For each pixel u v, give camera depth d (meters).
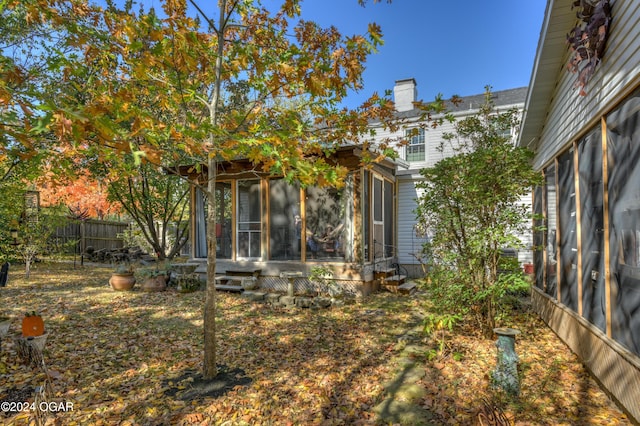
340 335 5.32
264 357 4.43
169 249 15.63
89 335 5.24
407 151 13.46
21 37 6.07
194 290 8.79
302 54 3.24
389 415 3.04
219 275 9.33
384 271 8.63
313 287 8.34
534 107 5.80
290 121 3.49
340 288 8.15
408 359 4.27
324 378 3.79
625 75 2.98
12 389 3.52
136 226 16.20
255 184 9.17
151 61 3.04
